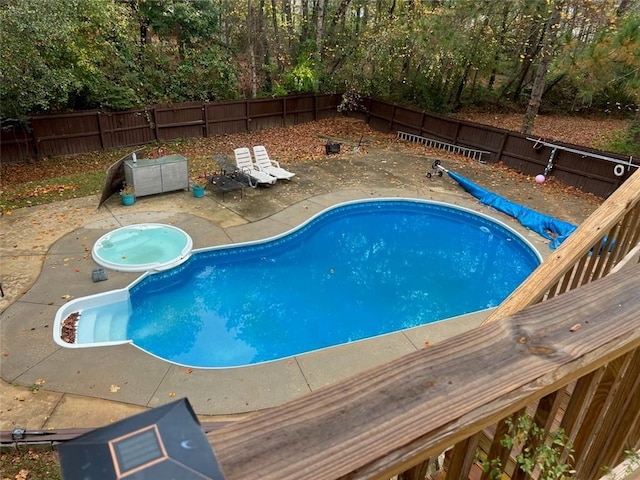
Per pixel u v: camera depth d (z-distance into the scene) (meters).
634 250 2.38
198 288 7.43
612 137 13.65
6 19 7.69
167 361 5.29
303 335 6.51
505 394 0.82
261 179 10.47
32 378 4.83
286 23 16.34
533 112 12.81
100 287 6.55
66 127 11.40
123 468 0.53
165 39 14.50
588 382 1.19
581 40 10.40
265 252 8.48
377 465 0.69
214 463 0.56
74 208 8.88
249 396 4.88
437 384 0.82
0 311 5.85
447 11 13.13
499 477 1.14
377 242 9.69
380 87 16.58
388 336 5.96
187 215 9.00
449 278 8.37
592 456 1.54
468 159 13.29
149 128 12.93
